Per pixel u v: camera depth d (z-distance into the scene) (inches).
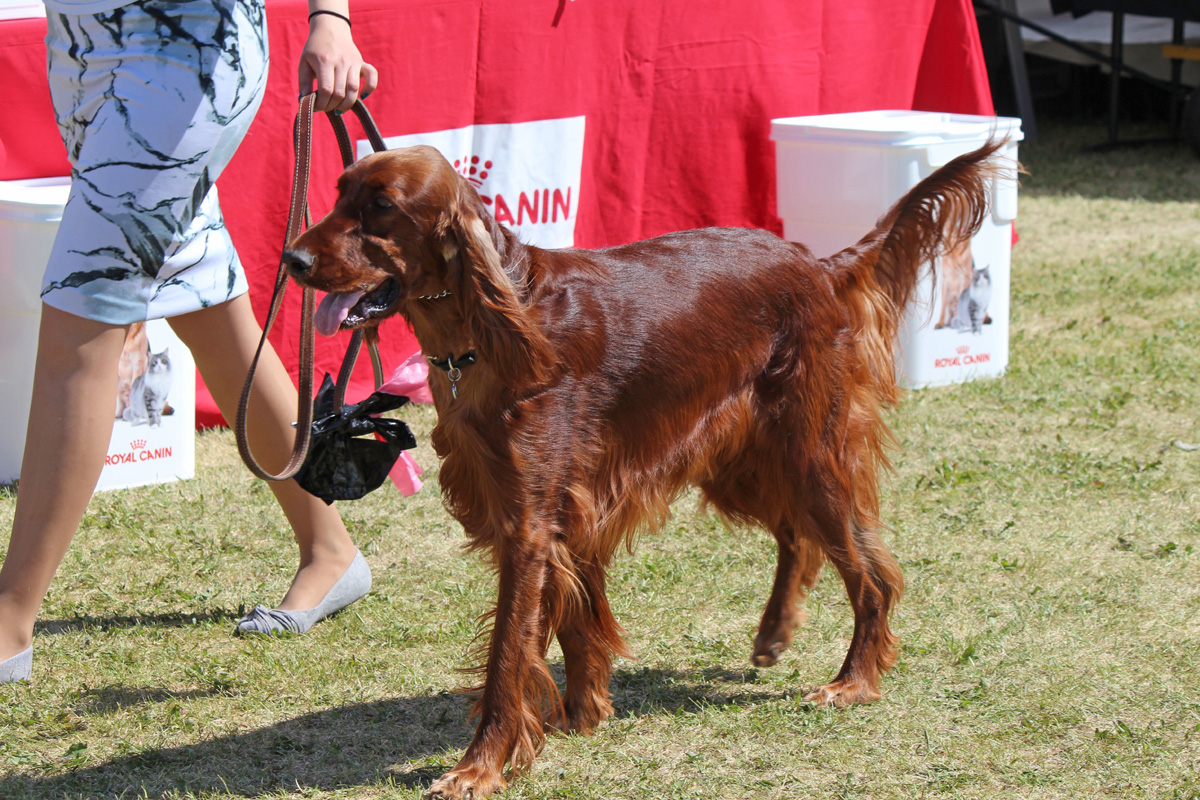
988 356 257.1
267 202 224.1
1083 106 613.3
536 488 117.1
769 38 277.1
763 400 136.1
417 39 231.8
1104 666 143.6
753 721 133.0
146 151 129.9
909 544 180.4
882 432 147.2
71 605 161.0
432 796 116.3
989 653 147.6
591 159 262.5
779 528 146.7
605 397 122.3
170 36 130.0
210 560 176.6
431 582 170.7
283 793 120.0
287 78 220.8
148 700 137.8
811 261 139.6
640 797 119.0
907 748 127.5
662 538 185.0
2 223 189.0
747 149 281.6
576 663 131.9
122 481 202.4
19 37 203.9
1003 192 247.0
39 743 128.5
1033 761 124.4
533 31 245.8
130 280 133.1
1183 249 361.4
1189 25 573.0
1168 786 119.1
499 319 110.1
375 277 109.0
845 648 152.6
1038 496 196.9
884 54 295.1
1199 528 183.6
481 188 248.2
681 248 133.1
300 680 142.9
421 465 216.1
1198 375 253.6
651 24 261.6
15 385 197.8
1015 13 514.3
